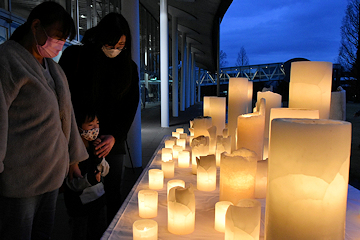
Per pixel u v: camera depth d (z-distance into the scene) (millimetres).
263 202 1879
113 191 2336
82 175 1951
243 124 2039
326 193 992
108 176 2309
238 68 33125
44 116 1309
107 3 13156
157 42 23094
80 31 11117
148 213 1648
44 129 1312
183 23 16234
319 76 1967
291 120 1075
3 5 6133
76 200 1930
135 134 4539
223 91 34438
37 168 1308
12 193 1277
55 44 1362
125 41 2014
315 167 983
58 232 2400
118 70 2129
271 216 1121
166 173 2457
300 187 1011
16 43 1303
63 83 1536
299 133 987
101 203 2025
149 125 10516
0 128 1146
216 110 3438
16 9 6676
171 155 2924
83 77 1976
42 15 1288
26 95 1261
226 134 3068
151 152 5809
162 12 9234
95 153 1967
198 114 15719
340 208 1023
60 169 1412
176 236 1437
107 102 2172
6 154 1252
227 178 1645
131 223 1591
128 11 4199
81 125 1959
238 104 2967
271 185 1115
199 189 2127
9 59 1216
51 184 1361
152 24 21453
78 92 1979
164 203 1889
